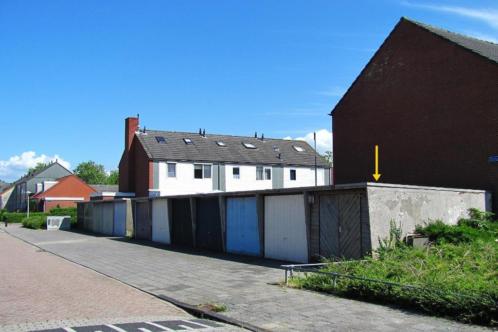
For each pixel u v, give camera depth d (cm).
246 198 2003
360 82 2455
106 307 1014
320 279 1149
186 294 1149
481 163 1914
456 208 1653
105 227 3812
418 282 960
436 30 2203
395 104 2280
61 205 7131
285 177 4947
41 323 843
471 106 1964
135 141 4609
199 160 4475
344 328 789
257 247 1922
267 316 895
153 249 2352
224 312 937
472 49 1978
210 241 2273
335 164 2555
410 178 2188
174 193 4344
